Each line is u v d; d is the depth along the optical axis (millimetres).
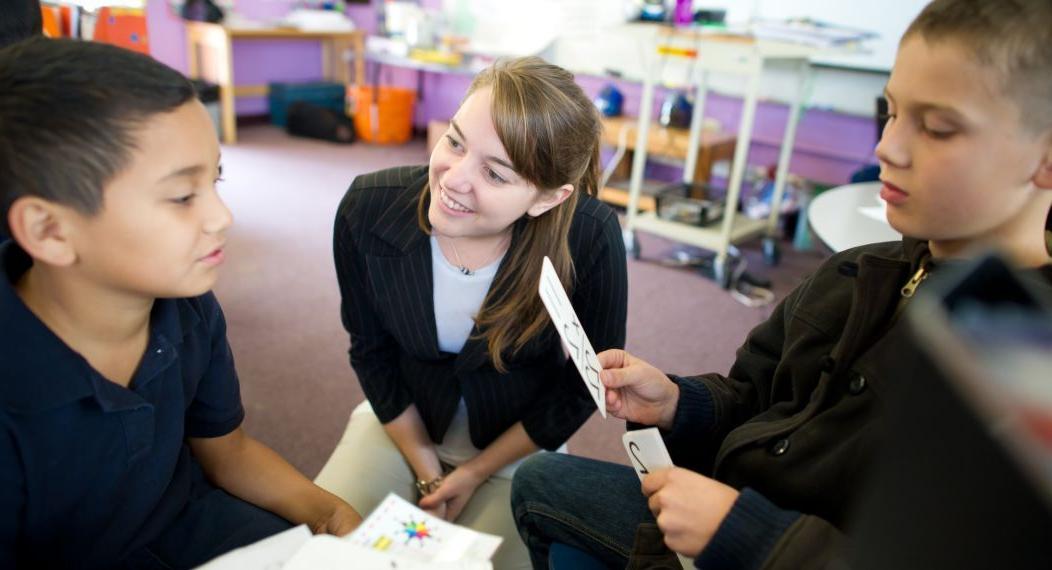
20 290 657
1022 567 263
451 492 1116
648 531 790
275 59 5383
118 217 580
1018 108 537
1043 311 279
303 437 1840
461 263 1078
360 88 5094
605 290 1135
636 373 882
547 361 1202
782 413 823
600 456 1873
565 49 4414
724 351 2473
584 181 1109
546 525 929
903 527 314
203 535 808
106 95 551
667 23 3039
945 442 278
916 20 601
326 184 4023
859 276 736
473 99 901
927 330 282
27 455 628
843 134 3592
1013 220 604
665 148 3566
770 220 3311
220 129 4703
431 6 5148
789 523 600
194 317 774
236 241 3061
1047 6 517
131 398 670
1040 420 248
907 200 620
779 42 2650
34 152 551
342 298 1228
